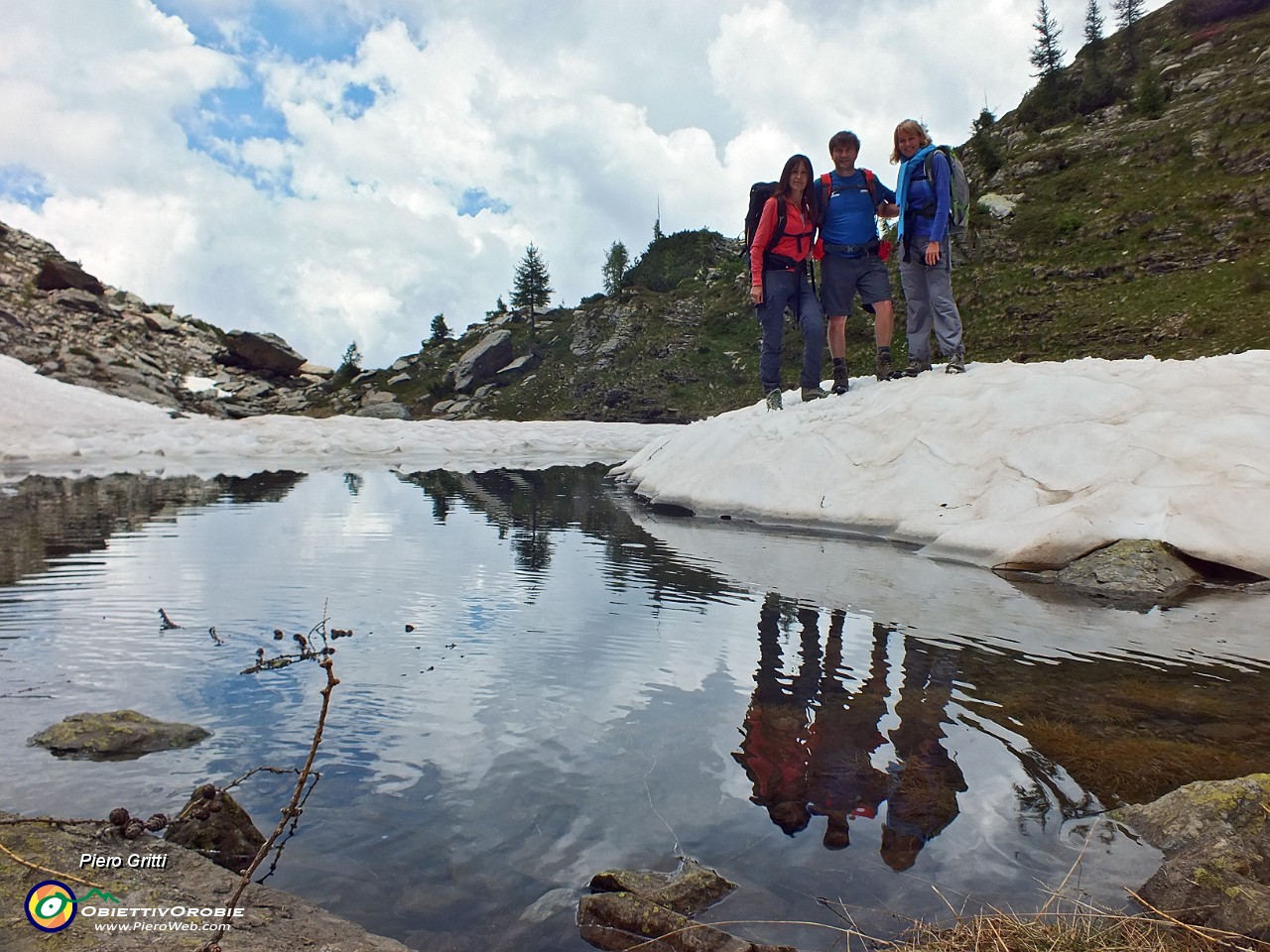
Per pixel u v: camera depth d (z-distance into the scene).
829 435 7.37
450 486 11.21
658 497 8.77
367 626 3.57
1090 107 51.59
